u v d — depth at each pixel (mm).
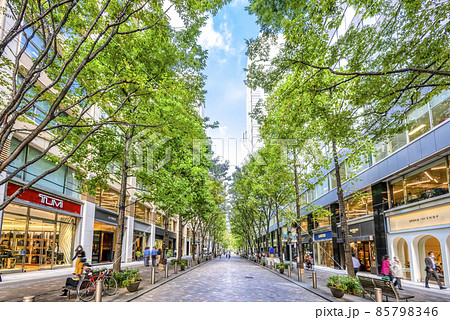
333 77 9938
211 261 40469
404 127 8883
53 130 11484
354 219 22203
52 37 5633
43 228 17562
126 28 9320
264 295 10656
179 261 21594
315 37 7039
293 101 8883
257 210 34875
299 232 18547
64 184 19594
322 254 30578
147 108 10930
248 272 21094
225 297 10070
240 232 59156
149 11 6594
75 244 20828
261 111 11188
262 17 6949
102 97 8969
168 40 8305
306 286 12945
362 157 20234
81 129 10984
